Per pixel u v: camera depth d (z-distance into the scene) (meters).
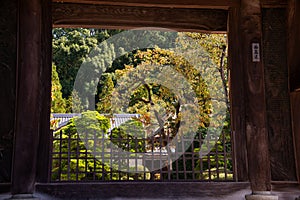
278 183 3.52
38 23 3.18
